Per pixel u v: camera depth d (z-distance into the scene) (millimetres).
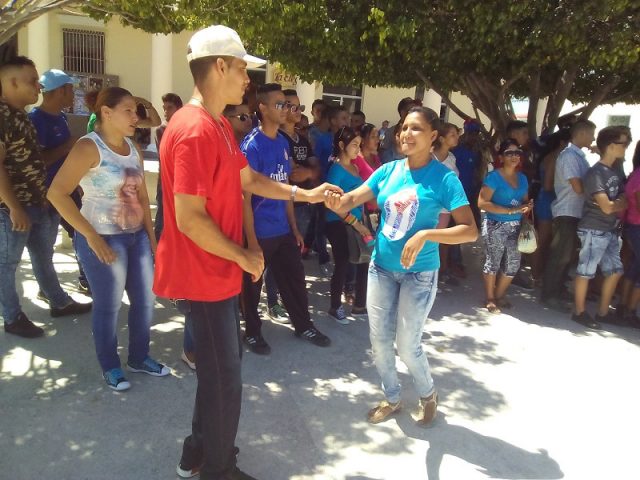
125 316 4617
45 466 2676
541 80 7797
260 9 4539
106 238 3279
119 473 2660
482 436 3203
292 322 4395
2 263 3879
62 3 3717
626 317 5199
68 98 4359
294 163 5121
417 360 3059
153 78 14086
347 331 4645
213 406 2373
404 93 17641
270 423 3199
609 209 4758
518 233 5324
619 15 5070
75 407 3203
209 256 2232
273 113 3885
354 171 4617
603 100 7766
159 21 4340
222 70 2188
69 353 3867
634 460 3055
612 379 4043
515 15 4977
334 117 6238
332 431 3160
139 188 3432
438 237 2682
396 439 3117
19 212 3686
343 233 4633
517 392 3773
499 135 7234
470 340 4660
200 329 2309
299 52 6055
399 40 5262
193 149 2062
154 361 3678
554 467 2957
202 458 2584
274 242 4031
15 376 3523
